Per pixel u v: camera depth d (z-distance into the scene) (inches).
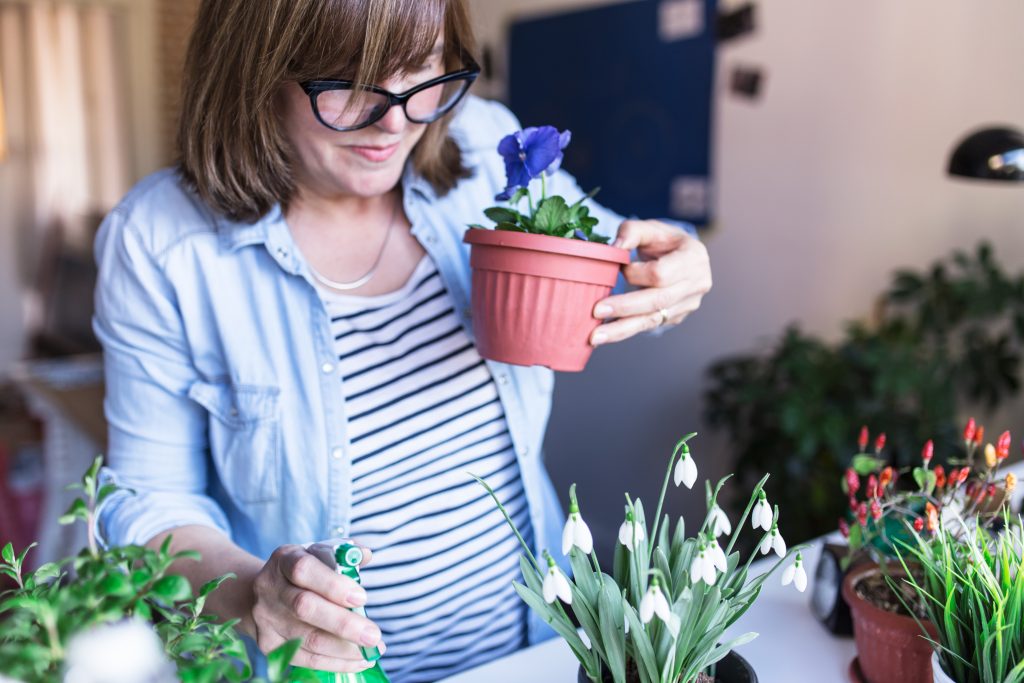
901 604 37.9
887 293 96.4
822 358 94.7
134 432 43.0
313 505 42.9
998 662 29.2
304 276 41.4
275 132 39.0
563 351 37.3
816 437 87.9
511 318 36.6
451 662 45.5
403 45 34.4
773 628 42.2
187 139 40.1
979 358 86.7
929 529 35.4
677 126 117.8
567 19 131.2
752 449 97.2
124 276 41.4
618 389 131.4
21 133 207.5
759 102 107.0
